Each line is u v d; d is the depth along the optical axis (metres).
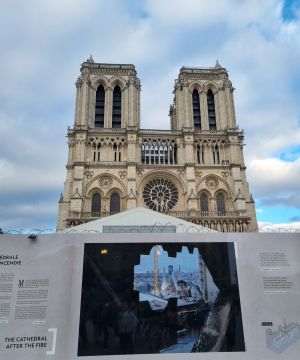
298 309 21.89
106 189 79.88
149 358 20.16
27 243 22.31
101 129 85.44
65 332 20.25
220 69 96.81
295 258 23.30
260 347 20.77
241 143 88.44
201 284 22.41
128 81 92.81
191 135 86.00
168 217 38.59
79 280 21.70
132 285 21.98
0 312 20.33
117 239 23.12
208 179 83.44
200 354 20.45
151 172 82.06
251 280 22.52
